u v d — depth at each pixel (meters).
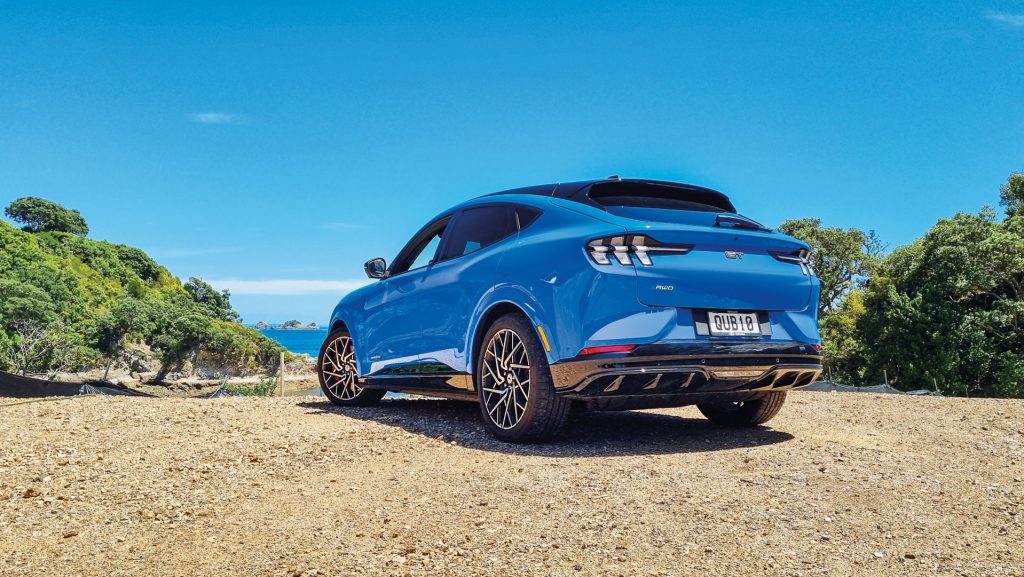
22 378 6.54
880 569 2.11
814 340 4.04
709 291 3.72
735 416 4.79
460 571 2.11
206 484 3.16
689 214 4.11
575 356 3.64
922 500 2.83
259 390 95.12
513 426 4.05
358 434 4.31
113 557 2.26
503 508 2.71
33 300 85.06
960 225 35.00
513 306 4.20
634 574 2.07
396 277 5.48
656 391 3.69
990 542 2.35
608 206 4.02
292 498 2.94
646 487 2.97
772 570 2.10
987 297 34.41
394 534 2.45
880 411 5.45
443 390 4.85
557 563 2.16
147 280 154.25
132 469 3.42
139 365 104.19
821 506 2.73
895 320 34.81
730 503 2.75
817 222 51.97
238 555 2.27
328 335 6.43
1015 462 3.59
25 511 2.76
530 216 4.30
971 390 33.31
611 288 3.57
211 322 113.69
